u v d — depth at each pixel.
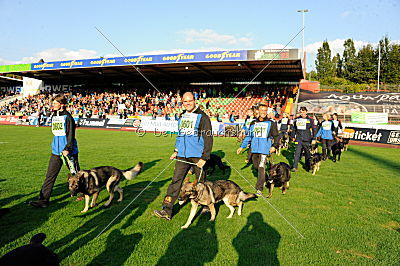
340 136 13.23
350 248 3.94
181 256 3.63
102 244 3.90
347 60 64.56
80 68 31.92
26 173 8.00
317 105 30.56
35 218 4.78
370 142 20.02
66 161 5.57
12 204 5.45
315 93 33.50
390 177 8.47
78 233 4.24
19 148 13.13
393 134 18.81
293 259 3.61
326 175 8.73
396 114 27.84
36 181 7.12
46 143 15.22
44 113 32.56
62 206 5.43
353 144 19.09
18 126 30.80
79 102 37.78
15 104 42.22
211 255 3.67
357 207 5.66
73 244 3.88
